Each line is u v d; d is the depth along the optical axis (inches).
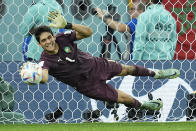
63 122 992.9
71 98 995.9
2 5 1005.8
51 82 992.2
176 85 1014.4
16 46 1011.3
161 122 977.5
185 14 1043.9
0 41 1008.2
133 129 808.9
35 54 1010.1
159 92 1011.3
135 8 1026.7
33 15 1008.9
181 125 911.0
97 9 1021.2
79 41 1022.4
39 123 983.0
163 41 1029.8
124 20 1029.8
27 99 989.2
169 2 1043.3
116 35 1026.7
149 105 917.2
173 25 1034.1
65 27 817.5
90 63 862.5
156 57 1025.5
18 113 985.5
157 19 1025.5
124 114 999.6
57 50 837.2
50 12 812.0
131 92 1006.4
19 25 1011.3
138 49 1023.6
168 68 1019.3
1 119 979.3
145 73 901.8
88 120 995.3
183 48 1042.7
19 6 1009.5
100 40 1026.7
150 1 1031.0
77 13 1019.3
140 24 1024.9
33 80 780.0
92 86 871.1
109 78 885.2
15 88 987.3
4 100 983.0
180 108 1015.6
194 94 1016.9
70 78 860.0
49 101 993.5
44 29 814.5
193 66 1022.4
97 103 995.9
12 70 988.6
